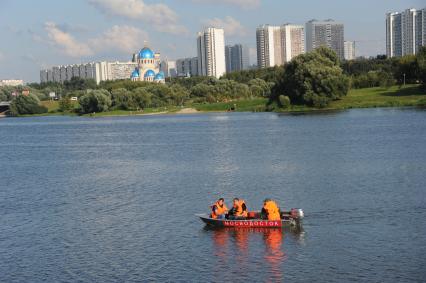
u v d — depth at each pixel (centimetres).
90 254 3841
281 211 4459
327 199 5119
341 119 13775
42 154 10431
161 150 9938
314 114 16125
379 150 8175
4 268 3638
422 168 6475
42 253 3912
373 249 3647
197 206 5125
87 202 5547
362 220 4325
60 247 4034
